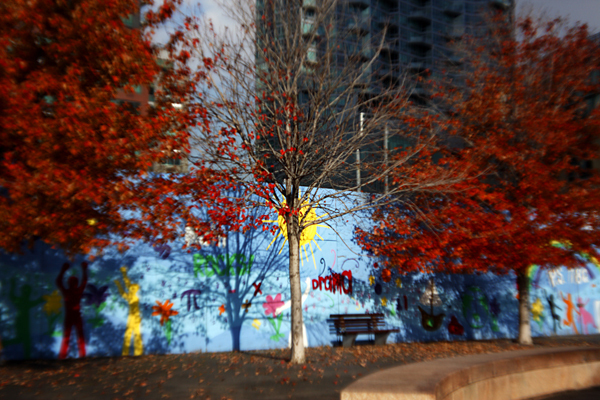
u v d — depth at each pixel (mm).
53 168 7656
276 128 12008
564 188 14398
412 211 14508
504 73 15047
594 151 14156
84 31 8477
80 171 8094
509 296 17844
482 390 6730
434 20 48906
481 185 13680
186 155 10078
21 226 7840
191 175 11023
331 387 8516
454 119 14805
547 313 18719
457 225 13055
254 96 11805
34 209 7727
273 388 8414
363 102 12430
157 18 9539
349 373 9828
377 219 15023
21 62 7992
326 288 14531
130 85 8898
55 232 8352
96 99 8328
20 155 8102
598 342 15961
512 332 17594
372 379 5582
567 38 14891
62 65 8844
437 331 16203
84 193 7598
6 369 9930
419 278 16219
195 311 12727
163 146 9180
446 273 16469
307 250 14359
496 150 13461
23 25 8344
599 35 14906
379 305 15367
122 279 12055
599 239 13102
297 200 11602
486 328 17125
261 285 13656
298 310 11242
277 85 11875
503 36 15617
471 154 14180
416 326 15883
